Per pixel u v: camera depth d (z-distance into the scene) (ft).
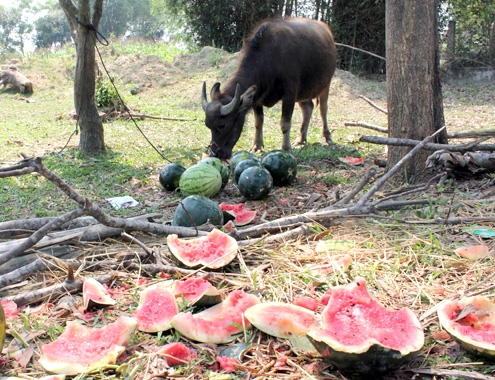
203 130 37.35
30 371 8.55
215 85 26.35
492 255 12.07
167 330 9.57
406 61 19.04
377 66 73.10
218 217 15.34
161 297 10.06
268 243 13.70
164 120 41.83
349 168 24.63
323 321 7.97
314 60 28.66
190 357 8.59
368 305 8.34
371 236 13.73
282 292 10.85
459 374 7.77
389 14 19.21
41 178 24.00
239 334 9.27
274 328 8.92
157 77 58.23
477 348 7.91
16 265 12.23
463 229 13.70
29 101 54.54
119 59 62.95
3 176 10.06
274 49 26.78
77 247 13.51
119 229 14.25
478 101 50.11
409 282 11.15
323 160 26.40
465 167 18.62
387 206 15.44
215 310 9.94
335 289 8.59
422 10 18.51
